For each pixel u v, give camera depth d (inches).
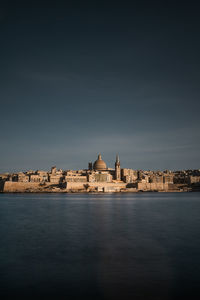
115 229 1551.4
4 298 601.6
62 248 1063.6
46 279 717.3
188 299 597.9
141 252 995.9
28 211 2775.6
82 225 1716.3
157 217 2201.0
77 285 674.8
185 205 3740.2
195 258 914.1
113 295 617.9
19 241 1201.4
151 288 655.8
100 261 879.7
